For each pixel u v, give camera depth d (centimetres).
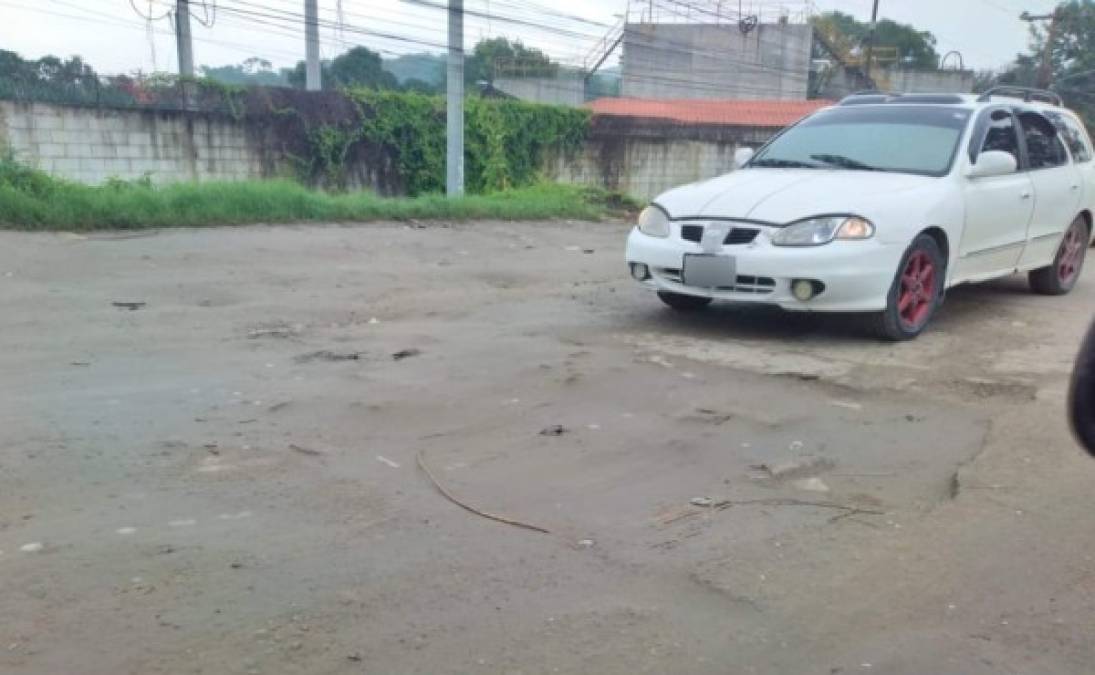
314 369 521
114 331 609
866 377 532
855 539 325
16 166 1202
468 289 835
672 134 3038
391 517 328
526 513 336
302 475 362
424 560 298
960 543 325
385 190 2477
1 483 343
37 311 659
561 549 309
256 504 334
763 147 753
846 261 575
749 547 316
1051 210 781
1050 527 338
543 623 264
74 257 892
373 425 424
